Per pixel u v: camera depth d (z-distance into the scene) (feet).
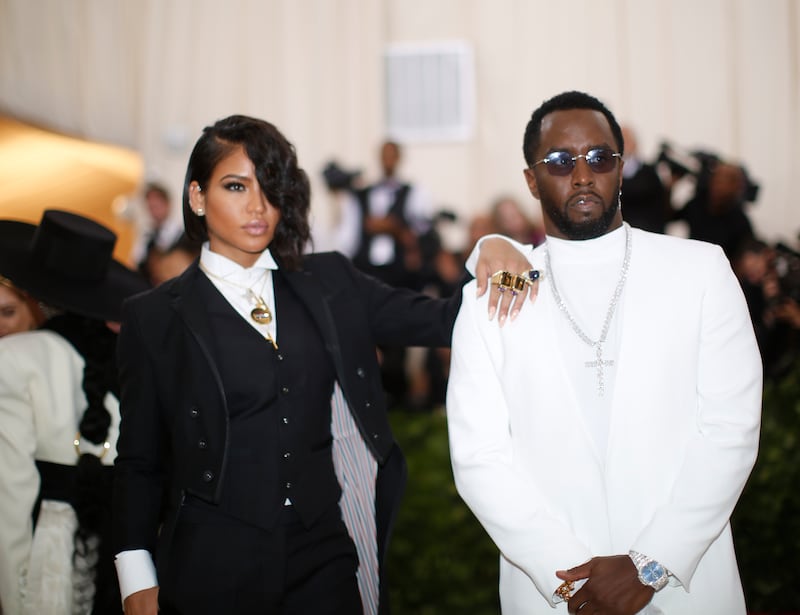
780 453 12.29
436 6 29.66
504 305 6.81
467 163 29.71
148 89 30.60
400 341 7.86
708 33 28.73
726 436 6.28
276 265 7.61
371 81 29.73
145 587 7.01
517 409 6.72
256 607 6.90
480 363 6.89
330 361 7.50
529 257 7.24
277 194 7.26
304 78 29.99
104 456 8.52
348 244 24.50
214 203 7.25
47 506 8.36
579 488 6.47
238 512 6.95
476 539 11.27
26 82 31.04
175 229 25.08
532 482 6.63
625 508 6.37
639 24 28.91
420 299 7.87
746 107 28.73
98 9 30.83
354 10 29.73
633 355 6.47
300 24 29.96
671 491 6.34
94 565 8.38
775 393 13.47
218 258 7.47
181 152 30.63
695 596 6.43
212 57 30.42
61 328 8.85
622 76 29.01
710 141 28.94
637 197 21.12
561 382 6.61
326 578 7.10
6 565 8.06
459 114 29.63
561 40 29.17
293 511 7.09
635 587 6.08
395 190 24.43
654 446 6.38
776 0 28.43
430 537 11.30
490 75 29.55
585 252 6.83
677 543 6.09
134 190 27.35
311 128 29.96
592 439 6.52
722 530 6.29
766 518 12.05
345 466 7.61
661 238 6.85
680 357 6.46
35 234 9.24
